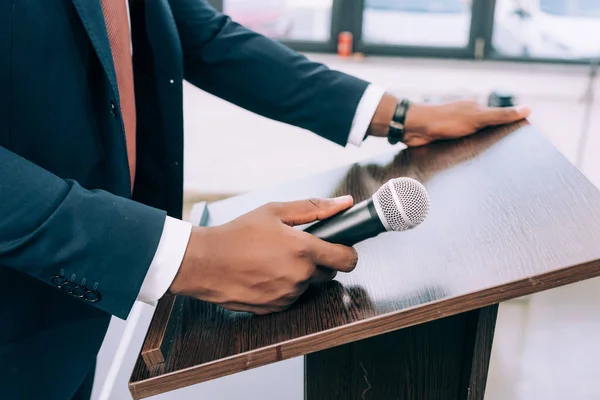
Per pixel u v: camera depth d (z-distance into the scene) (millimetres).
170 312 780
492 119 1045
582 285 2053
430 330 843
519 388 1545
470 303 677
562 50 3285
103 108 844
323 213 750
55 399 864
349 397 891
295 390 1439
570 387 1562
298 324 709
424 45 3295
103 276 699
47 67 765
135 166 1077
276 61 1097
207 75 1129
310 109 1099
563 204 772
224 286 715
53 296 845
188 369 696
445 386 876
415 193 708
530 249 708
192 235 718
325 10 3238
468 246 748
